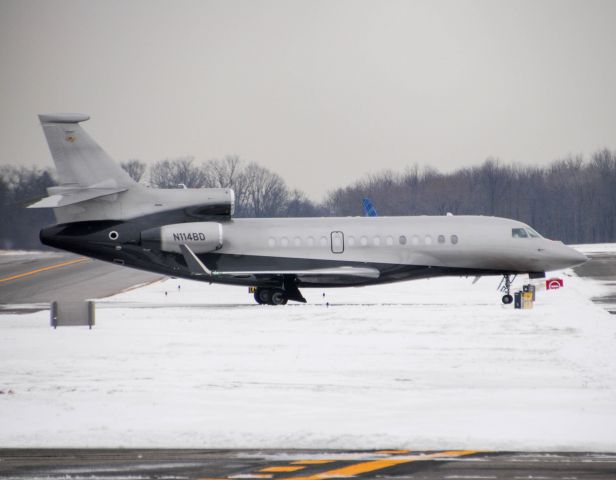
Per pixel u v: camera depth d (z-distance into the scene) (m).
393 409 69.44
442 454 55.62
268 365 90.75
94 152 153.62
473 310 144.25
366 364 91.00
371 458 54.69
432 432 61.50
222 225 157.25
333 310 146.12
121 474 51.12
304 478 49.97
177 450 57.47
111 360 94.94
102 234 153.75
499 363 91.25
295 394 75.56
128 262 155.25
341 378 83.19
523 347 102.25
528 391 76.38
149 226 154.38
